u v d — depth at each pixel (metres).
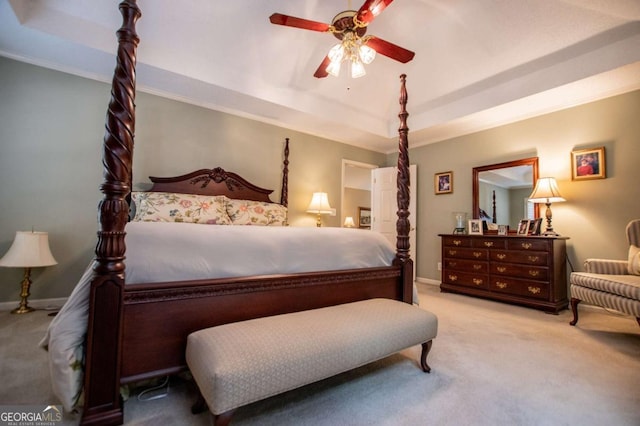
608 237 3.09
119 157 1.26
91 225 3.09
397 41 3.32
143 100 3.44
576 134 3.36
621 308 2.23
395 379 1.62
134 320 1.27
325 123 4.39
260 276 1.62
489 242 3.53
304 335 1.27
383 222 5.31
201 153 3.77
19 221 2.79
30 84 2.87
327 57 2.51
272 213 3.82
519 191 3.79
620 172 3.04
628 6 2.22
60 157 2.98
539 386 1.55
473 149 4.35
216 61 3.32
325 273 1.84
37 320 2.41
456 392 1.49
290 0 2.78
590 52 2.85
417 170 5.09
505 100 3.45
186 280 1.42
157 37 2.94
